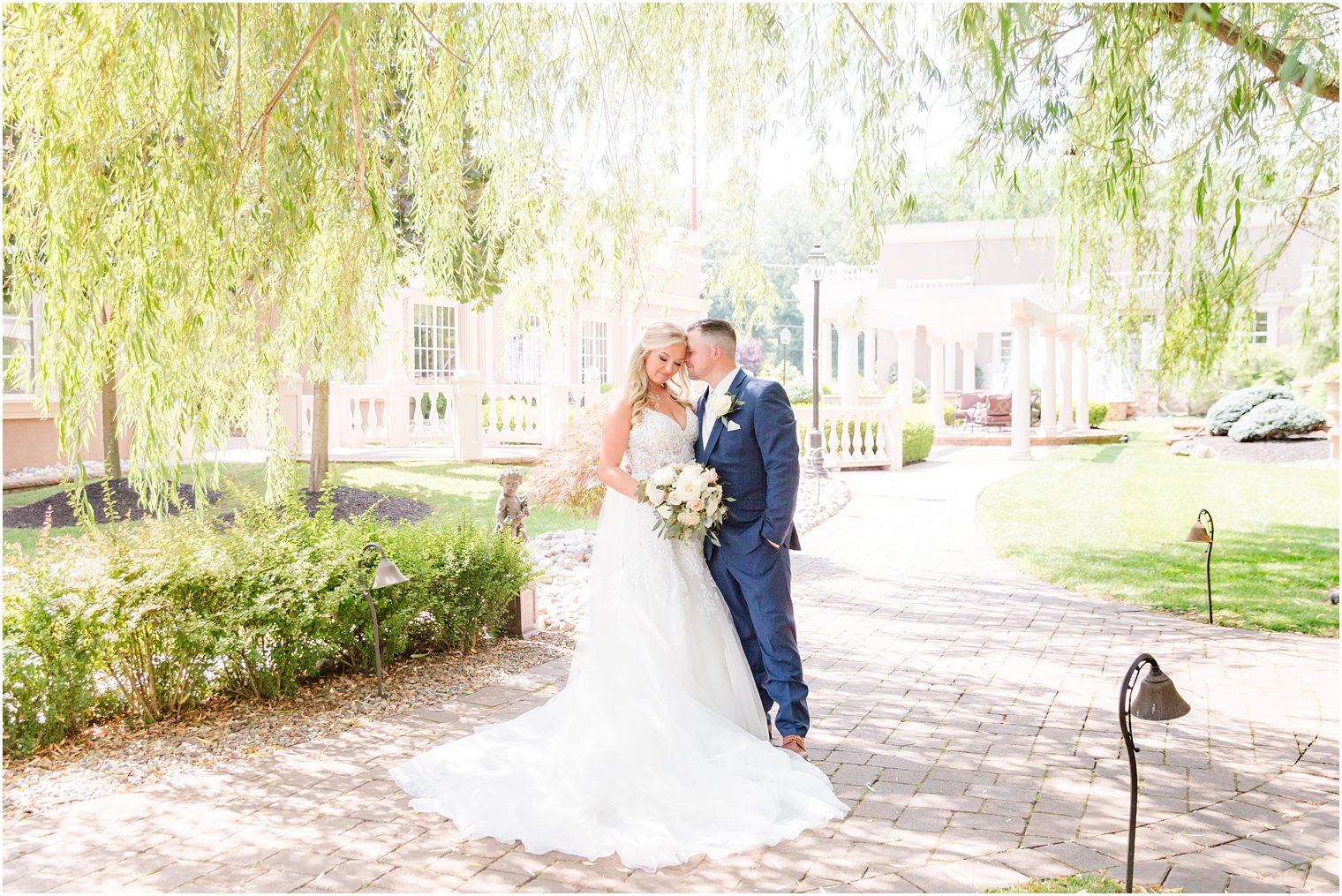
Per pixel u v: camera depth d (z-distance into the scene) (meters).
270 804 3.47
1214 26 3.23
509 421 16.97
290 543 4.87
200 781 3.68
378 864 3.03
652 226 5.94
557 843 3.13
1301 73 3.00
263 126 3.71
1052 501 12.41
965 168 4.94
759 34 5.05
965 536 10.02
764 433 3.89
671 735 3.56
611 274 5.69
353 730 4.24
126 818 3.35
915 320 23.86
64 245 3.59
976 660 5.44
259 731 4.21
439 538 5.46
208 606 4.48
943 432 24.83
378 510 9.97
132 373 4.09
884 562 8.59
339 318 5.02
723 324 4.08
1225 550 8.84
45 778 3.71
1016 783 3.68
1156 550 8.91
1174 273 5.56
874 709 4.58
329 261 4.86
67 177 3.56
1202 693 4.82
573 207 5.64
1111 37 3.81
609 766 3.47
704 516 3.83
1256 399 19.75
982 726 4.34
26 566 4.27
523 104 5.20
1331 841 3.15
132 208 3.77
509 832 3.22
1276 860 3.02
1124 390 30.16
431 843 3.18
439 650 5.43
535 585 6.38
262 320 4.61
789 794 3.46
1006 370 32.47
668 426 4.00
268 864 3.02
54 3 3.53
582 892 2.86
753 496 3.98
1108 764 3.87
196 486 4.77
